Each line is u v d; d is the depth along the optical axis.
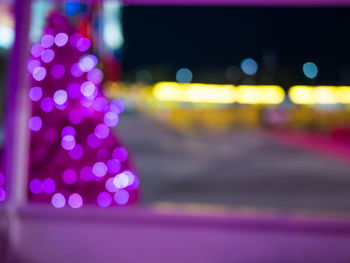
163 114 29.48
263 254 1.48
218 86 30.47
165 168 8.02
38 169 1.76
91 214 1.54
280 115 21.33
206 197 5.45
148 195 5.51
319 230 1.47
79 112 1.82
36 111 1.76
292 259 1.47
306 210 4.80
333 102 24.41
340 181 6.73
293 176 7.20
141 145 12.61
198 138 15.73
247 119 26.11
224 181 6.63
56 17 1.85
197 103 31.02
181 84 31.91
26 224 1.55
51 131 1.77
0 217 1.55
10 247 1.55
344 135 11.89
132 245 1.52
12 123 1.61
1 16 1.71
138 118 28.44
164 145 12.81
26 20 1.67
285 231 1.48
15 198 1.60
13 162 1.60
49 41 1.81
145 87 34.75
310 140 13.82
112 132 1.94
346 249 1.45
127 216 1.52
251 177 7.06
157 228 1.51
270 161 9.33
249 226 1.49
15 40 1.64
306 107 22.66
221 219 1.50
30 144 1.74
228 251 1.49
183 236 1.50
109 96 2.21
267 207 4.93
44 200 1.72
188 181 6.60
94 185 1.79
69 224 1.54
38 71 1.75
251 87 28.94
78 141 1.82
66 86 1.82
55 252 1.54
